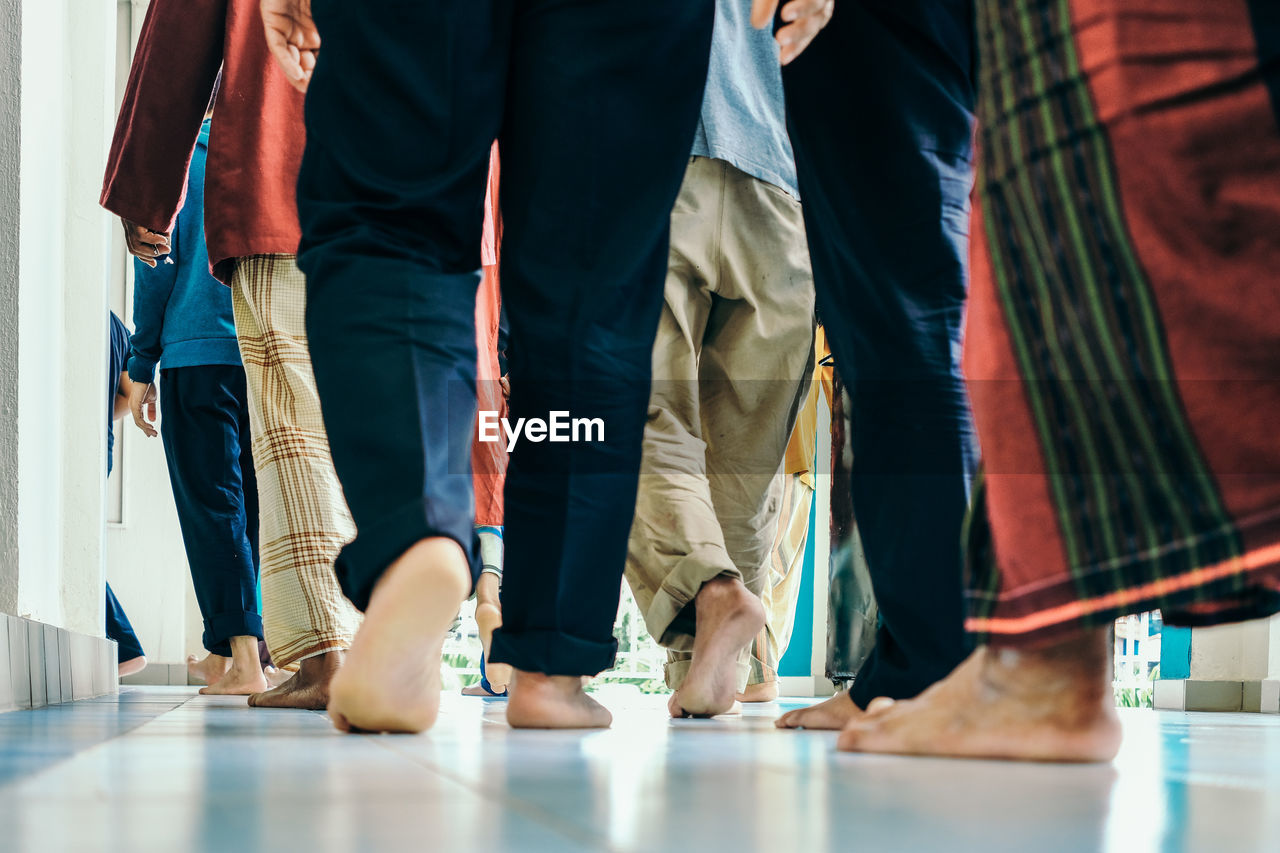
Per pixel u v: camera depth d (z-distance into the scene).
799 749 1.55
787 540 4.87
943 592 2.01
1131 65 1.18
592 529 1.91
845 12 2.10
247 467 4.72
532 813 0.84
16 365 2.77
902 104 2.09
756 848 0.69
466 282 1.71
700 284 3.09
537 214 1.86
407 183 1.70
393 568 1.60
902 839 0.73
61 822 0.78
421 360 1.61
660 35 1.86
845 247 2.16
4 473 2.73
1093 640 1.37
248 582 4.45
